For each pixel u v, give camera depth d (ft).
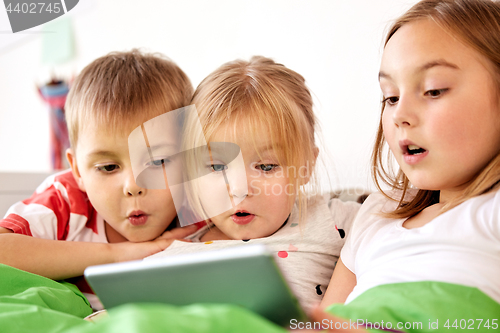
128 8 6.53
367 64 3.95
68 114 3.20
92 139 2.89
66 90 6.98
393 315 1.70
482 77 1.98
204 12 5.66
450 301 1.72
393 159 2.81
